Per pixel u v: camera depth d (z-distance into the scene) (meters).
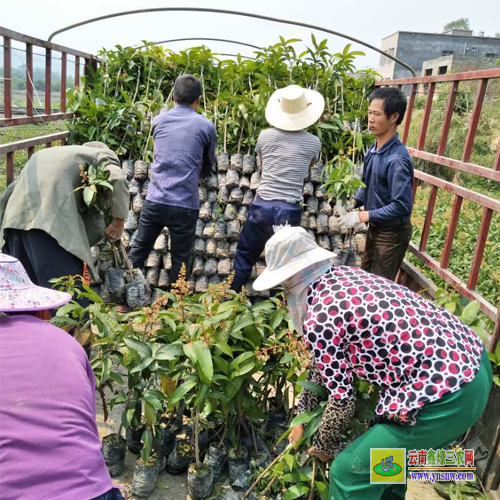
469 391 1.78
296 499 2.34
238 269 4.12
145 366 2.37
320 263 1.96
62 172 2.98
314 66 5.21
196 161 3.89
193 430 2.61
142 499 2.45
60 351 1.48
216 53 5.39
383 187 3.38
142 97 5.25
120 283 3.88
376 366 1.84
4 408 1.33
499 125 10.93
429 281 3.70
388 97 3.18
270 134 3.88
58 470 1.32
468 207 6.29
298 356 2.42
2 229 3.02
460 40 31.62
